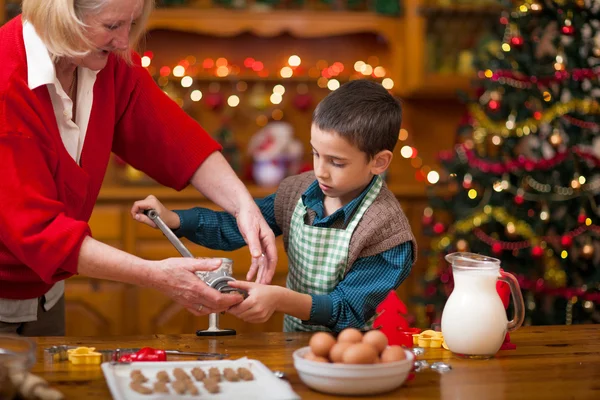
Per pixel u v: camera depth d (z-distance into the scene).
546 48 3.32
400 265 1.50
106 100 1.54
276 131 3.61
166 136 1.67
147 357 1.19
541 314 2.89
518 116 2.91
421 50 3.48
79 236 1.30
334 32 3.54
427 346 1.36
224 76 3.61
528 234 2.88
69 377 1.13
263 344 1.34
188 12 3.47
